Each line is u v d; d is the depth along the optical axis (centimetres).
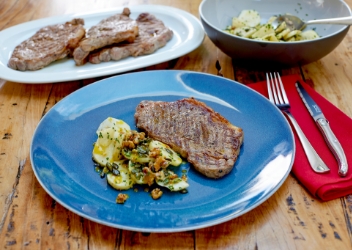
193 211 30
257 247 29
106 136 35
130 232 30
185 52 51
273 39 50
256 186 32
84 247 29
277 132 37
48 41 53
